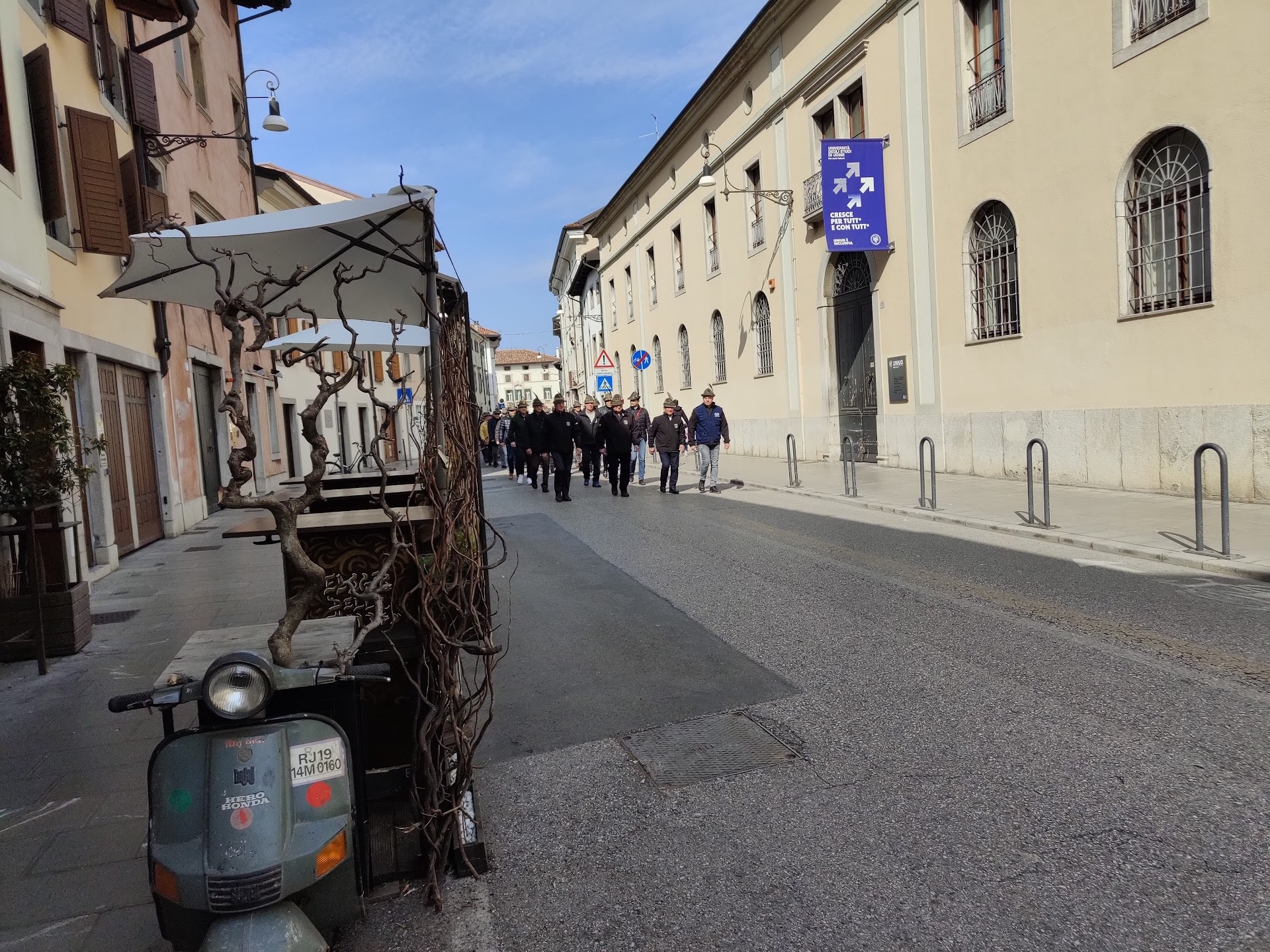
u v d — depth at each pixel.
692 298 29.03
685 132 28.31
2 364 7.28
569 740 4.46
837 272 19.44
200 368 15.84
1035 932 2.63
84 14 10.19
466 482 3.37
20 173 8.23
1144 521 9.27
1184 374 10.52
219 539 12.79
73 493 8.15
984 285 14.30
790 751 4.12
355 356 2.92
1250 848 3.00
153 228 2.66
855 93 18.17
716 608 7.01
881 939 2.66
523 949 2.73
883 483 14.95
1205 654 5.07
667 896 2.98
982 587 7.09
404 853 3.14
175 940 2.44
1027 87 12.73
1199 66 10.02
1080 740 3.97
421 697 3.06
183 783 2.40
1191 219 10.45
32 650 6.32
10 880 3.31
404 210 4.69
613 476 16.89
